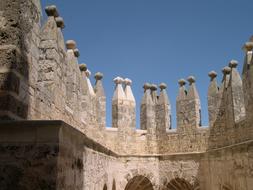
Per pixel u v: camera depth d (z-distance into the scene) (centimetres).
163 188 1678
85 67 1212
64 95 865
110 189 1288
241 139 1284
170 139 1720
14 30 526
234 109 1391
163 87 1795
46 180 434
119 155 1593
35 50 627
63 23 846
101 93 1608
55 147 442
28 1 581
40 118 657
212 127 1608
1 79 502
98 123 1527
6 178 438
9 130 449
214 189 1416
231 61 1452
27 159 441
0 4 537
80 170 622
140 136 1725
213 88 1639
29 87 591
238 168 1068
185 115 1708
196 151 1642
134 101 1750
